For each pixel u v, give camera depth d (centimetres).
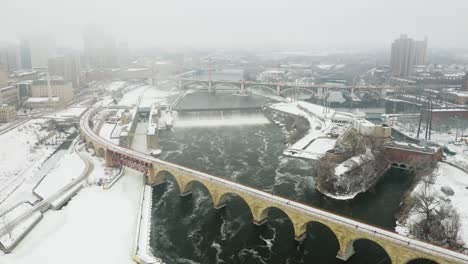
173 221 18700
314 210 16000
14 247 16188
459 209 18350
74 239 16762
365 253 15812
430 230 16350
